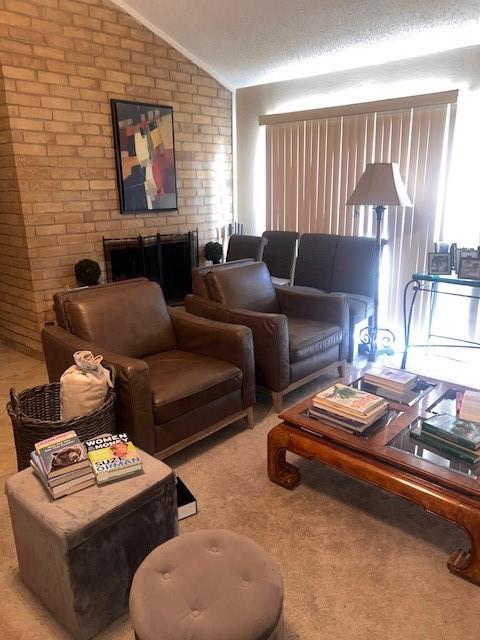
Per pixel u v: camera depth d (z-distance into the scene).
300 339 2.94
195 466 2.37
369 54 3.88
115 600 1.50
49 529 1.38
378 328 4.02
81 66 3.65
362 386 2.32
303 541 1.86
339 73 4.19
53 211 3.66
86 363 2.02
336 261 3.96
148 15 3.96
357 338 3.74
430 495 1.65
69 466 1.50
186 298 3.24
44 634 1.49
